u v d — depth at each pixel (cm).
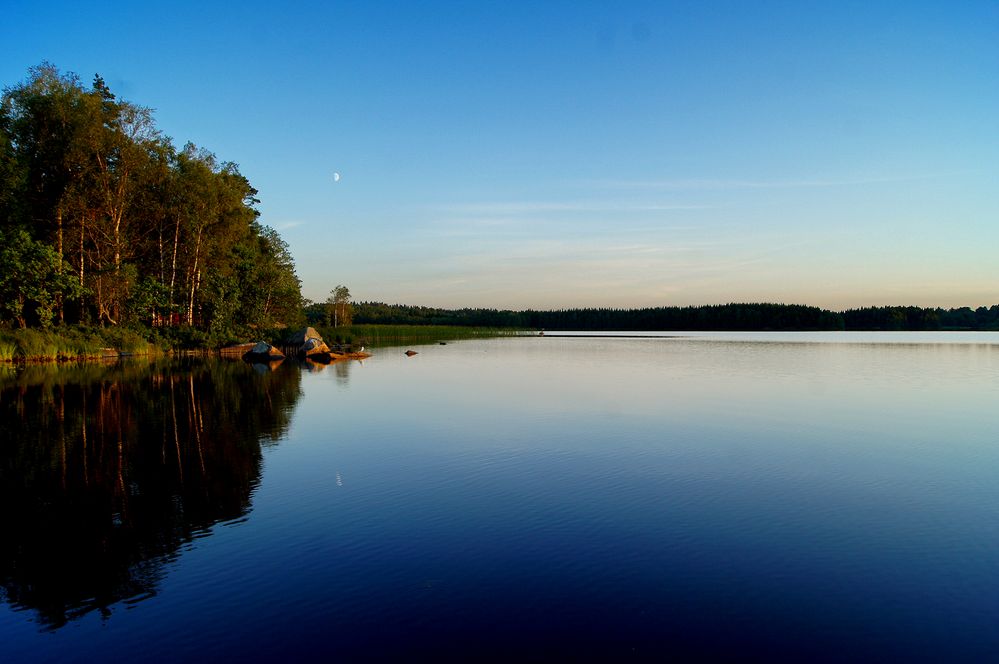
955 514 1073
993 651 640
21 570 848
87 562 871
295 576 817
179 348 5381
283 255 7325
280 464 1412
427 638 660
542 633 670
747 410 2216
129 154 4656
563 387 2953
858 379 3353
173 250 5541
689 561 864
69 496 1175
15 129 4453
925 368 4081
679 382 3191
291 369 4025
